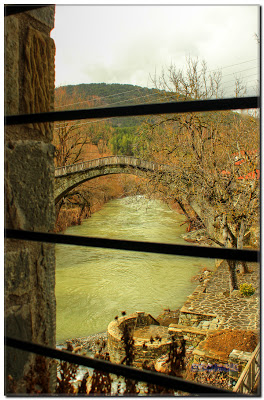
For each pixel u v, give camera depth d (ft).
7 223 3.94
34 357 4.23
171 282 59.06
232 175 42.55
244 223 42.09
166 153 50.31
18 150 4.12
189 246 2.64
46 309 4.49
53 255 4.61
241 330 31.50
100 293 54.29
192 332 33.58
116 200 172.04
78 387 4.41
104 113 3.09
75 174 84.23
